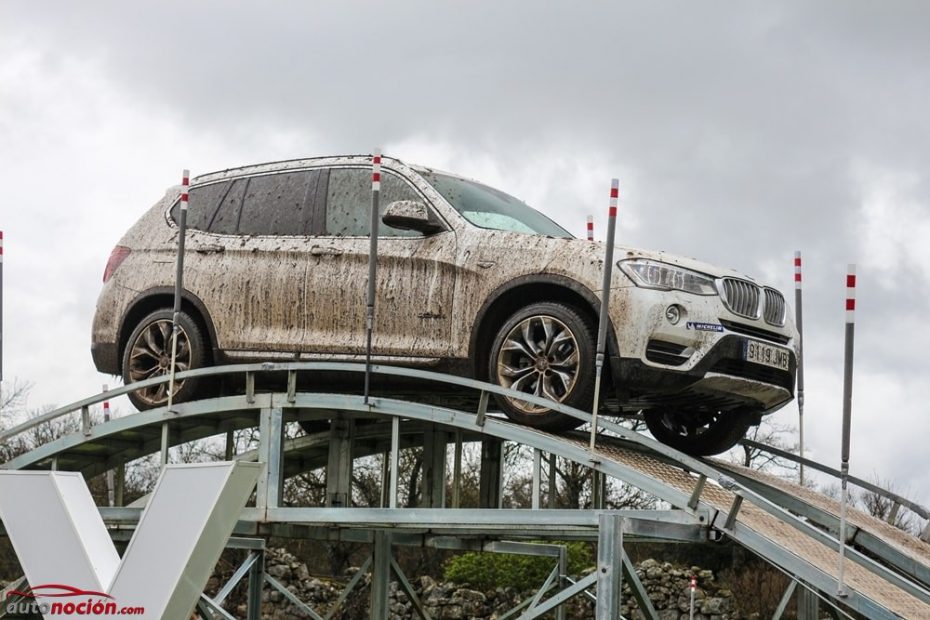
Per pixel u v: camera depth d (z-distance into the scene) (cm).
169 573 721
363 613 2148
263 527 889
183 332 945
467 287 830
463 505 2569
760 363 807
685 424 941
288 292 901
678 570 2052
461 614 2119
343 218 903
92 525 794
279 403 858
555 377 797
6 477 820
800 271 897
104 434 926
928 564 785
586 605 2039
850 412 657
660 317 762
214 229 960
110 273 1003
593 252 787
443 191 888
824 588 650
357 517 818
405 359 851
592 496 834
